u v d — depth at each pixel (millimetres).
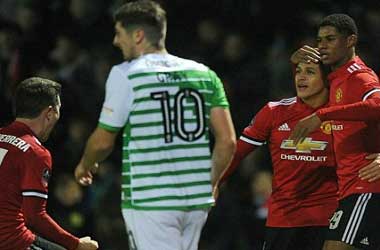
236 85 37688
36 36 38156
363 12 39625
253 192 33875
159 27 19266
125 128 19219
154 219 18938
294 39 39219
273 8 39781
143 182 18953
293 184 22797
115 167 35875
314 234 22797
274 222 23125
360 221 21312
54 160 34969
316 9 39906
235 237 33594
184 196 19031
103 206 33781
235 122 37125
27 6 38969
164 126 19016
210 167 19422
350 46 21734
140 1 19391
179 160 19078
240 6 39812
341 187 21812
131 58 19312
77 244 21188
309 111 22641
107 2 39094
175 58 19438
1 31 38219
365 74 21297
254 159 35125
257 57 38562
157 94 19016
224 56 38312
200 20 39406
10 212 20719
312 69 22422
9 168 20656
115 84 19000
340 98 21500
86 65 37375
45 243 21219
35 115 21094
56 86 21359
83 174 20000
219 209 33719
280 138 22828
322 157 22516
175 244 19047
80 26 38750
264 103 37375
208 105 19453
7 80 36812
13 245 20750
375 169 21141
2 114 36406
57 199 33594
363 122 21297
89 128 35906
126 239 33500
